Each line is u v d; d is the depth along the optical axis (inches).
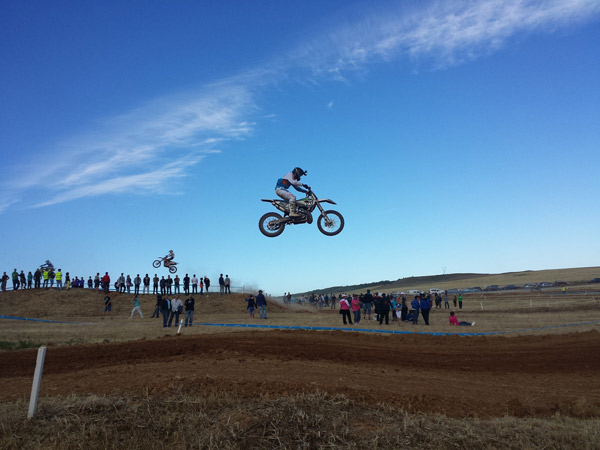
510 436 282.7
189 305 994.1
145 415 293.9
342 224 682.2
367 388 399.9
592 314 1229.1
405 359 592.7
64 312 1510.8
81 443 257.6
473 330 894.4
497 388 446.6
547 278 4333.2
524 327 938.1
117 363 513.7
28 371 481.7
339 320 1176.2
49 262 1807.3
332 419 289.9
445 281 6220.5
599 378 498.0
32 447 255.4
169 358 540.1
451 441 269.1
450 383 459.2
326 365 518.0
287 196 670.5
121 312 1546.5
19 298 1631.4
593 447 270.8
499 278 5108.3
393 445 262.5
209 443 255.9
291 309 1822.1
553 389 446.9
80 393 359.9
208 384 374.6
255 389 365.1
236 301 1722.4
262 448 254.4
